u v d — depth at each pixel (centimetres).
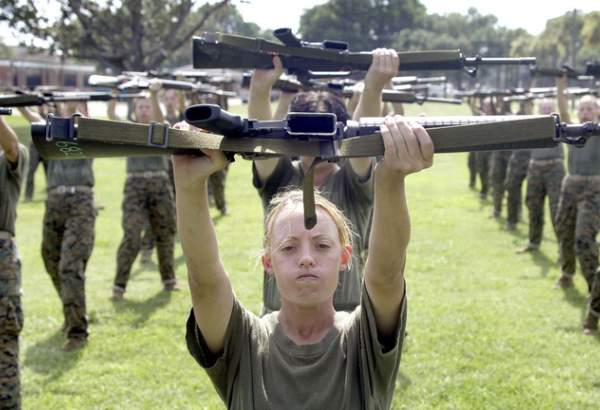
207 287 211
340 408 209
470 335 629
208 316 214
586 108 763
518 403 494
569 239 776
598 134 166
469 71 351
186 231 203
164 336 648
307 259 206
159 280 856
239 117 178
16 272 418
